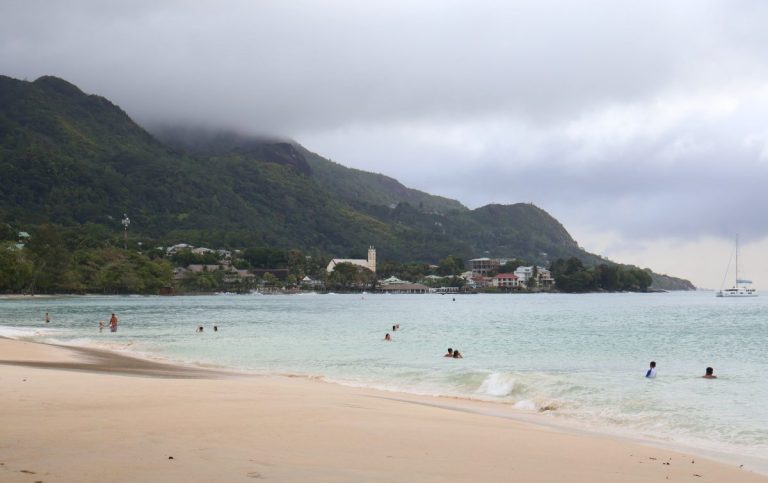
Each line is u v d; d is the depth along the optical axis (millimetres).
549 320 98188
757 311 134125
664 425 21125
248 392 22500
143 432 13820
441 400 25625
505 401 26219
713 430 20375
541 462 13602
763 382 31469
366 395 24828
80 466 10672
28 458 11117
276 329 72812
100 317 96750
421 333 68250
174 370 33312
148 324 81250
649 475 13164
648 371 33469
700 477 13289
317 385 28219
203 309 133625
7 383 21891
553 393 27219
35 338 57156
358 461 12328
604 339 61188
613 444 16594
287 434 14570
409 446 14195
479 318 103688
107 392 20594
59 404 17500
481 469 12484
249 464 11367
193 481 10047
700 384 30625
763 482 13180
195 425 15039
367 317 105250
